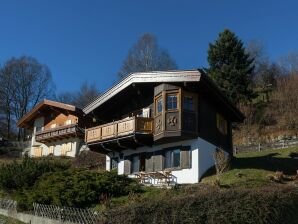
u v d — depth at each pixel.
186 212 14.39
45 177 25.00
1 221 23.31
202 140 27.33
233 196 14.16
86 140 31.56
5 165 31.69
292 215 14.42
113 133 29.17
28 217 21.70
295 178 23.38
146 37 71.75
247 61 58.78
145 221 14.88
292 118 51.41
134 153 30.45
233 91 55.56
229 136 33.69
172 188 22.11
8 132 73.12
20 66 76.75
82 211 17.98
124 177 23.95
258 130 52.19
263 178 23.20
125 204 17.25
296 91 55.69
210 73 57.69
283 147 41.25
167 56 71.62
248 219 13.71
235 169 26.02
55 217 19.48
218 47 58.56
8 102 74.62
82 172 23.47
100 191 21.45
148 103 29.52
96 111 32.00
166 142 27.98
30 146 59.62
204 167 26.84
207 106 29.22
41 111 56.03
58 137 52.38
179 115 26.44
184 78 26.34
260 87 68.88
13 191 27.70
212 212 14.12
